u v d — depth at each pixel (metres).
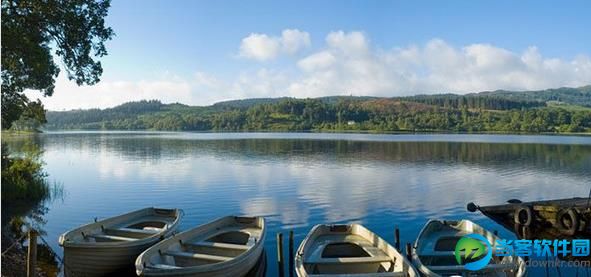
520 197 28.14
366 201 26.58
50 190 30.91
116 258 13.07
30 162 30.77
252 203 26.14
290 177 37.50
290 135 143.50
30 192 27.64
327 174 39.53
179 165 47.56
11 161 30.09
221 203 26.23
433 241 14.66
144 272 10.87
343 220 21.72
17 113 26.95
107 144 90.50
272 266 15.20
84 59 25.42
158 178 37.03
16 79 24.86
